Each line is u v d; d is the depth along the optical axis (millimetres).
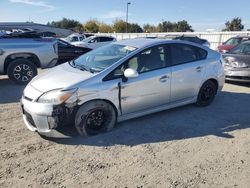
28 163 3891
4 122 5332
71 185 3430
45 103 4297
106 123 4805
